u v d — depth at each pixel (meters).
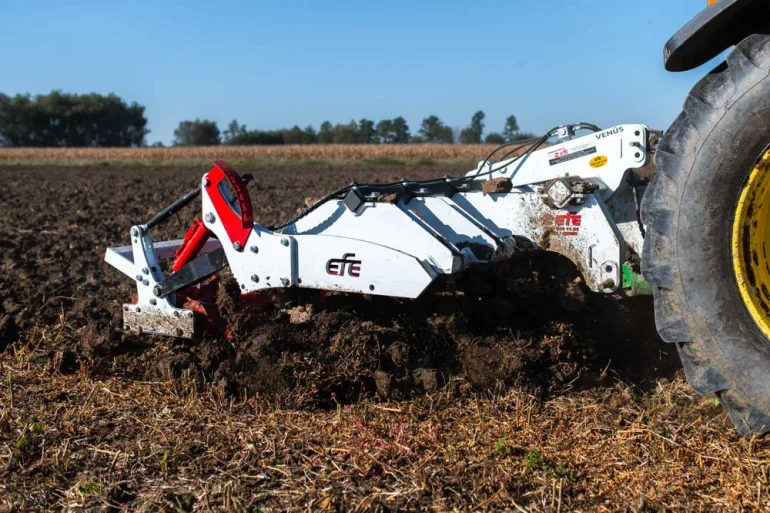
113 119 93.94
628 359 4.22
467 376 3.94
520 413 3.53
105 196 17.33
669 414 3.43
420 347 4.14
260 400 3.88
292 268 4.20
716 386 2.84
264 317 4.51
